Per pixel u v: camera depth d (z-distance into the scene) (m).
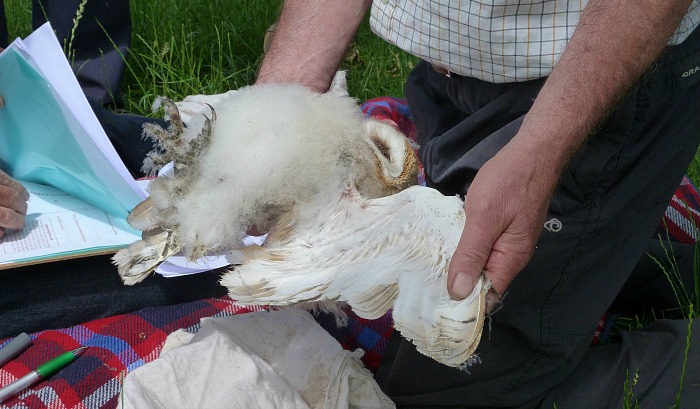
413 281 1.20
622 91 1.62
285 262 1.24
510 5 1.82
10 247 2.06
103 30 3.39
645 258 2.50
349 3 2.03
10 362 1.98
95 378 1.92
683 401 1.96
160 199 1.34
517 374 2.03
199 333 1.77
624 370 2.07
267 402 1.58
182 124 1.39
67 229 2.16
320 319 2.16
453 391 2.03
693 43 1.91
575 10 1.81
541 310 1.98
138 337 2.05
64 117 1.96
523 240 1.44
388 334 2.19
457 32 1.91
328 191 1.33
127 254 1.34
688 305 2.36
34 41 2.10
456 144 2.11
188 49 3.68
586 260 1.97
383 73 3.70
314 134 1.34
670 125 1.97
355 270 1.20
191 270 1.84
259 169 1.29
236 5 3.97
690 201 2.80
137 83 3.63
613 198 1.92
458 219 1.32
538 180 1.49
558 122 1.55
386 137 1.46
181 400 1.58
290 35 2.03
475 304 1.20
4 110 2.17
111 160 2.00
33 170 2.33
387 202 1.32
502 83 1.97
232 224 1.30
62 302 2.17
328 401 1.65
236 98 1.44
